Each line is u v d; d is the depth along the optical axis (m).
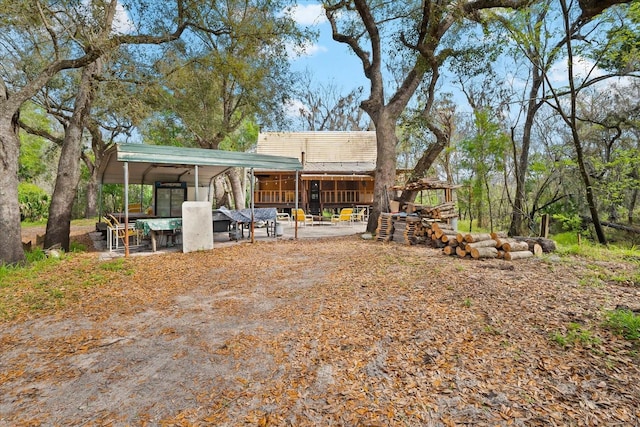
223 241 12.31
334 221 19.84
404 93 12.91
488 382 2.88
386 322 4.24
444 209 10.49
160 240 11.23
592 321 3.83
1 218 7.91
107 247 11.26
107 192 28.58
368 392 2.84
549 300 4.64
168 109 15.36
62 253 9.52
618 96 15.45
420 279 6.04
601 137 15.73
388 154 12.91
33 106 21.05
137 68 11.34
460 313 4.34
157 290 6.13
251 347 3.78
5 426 2.54
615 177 14.80
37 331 4.34
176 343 3.93
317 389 2.92
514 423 2.39
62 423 2.57
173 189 15.06
